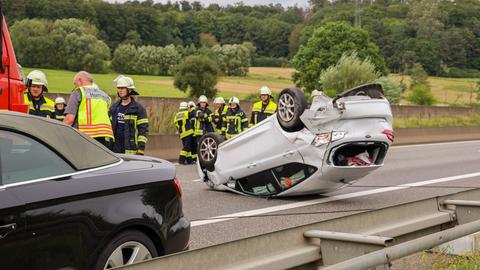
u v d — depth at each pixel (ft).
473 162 61.41
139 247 16.12
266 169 34.58
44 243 13.92
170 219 17.07
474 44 366.84
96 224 14.89
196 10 529.86
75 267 14.46
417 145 90.22
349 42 237.86
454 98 257.55
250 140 35.14
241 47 343.87
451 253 18.08
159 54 314.55
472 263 16.98
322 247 16.24
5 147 14.23
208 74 233.14
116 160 16.84
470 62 366.63
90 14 367.86
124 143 32.30
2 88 24.14
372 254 13.15
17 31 286.05
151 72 313.53
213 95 235.20
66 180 14.74
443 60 362.94
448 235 15.62
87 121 28.94
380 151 32.48
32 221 13.71
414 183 43.75
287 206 32.99
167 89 247.29
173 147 66.08
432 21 375.04
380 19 401.49
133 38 385.91
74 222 14.47
